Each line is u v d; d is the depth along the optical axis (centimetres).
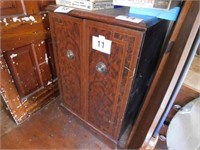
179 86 62
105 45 71
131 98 83
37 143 110
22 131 118
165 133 94
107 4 79
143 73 82
